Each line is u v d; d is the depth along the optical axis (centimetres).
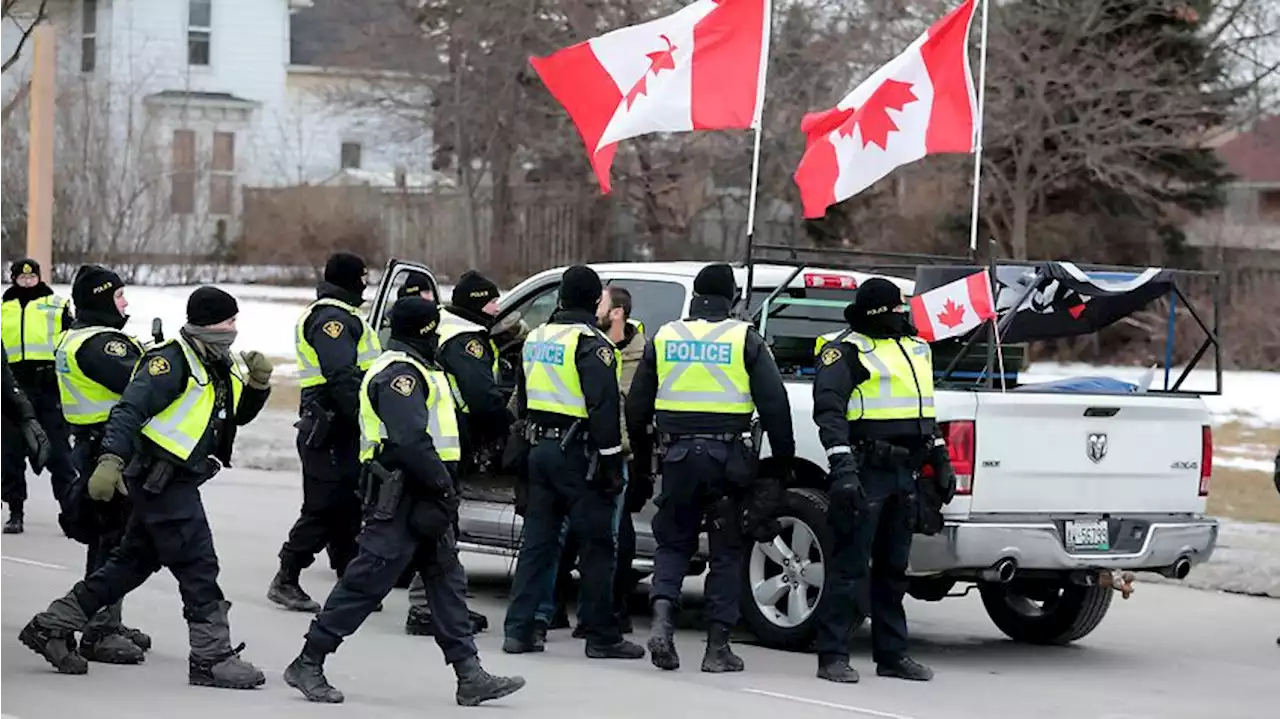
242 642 1925
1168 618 2686
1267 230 7831
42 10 5062
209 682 1844
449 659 1802
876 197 7456
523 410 2119
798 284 2419
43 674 1891
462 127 8044
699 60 2445
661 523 2059
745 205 7644
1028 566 2105
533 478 2089
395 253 9112
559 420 2052
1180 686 2106
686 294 2416
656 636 2045
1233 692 2073
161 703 1753
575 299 2061
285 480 4166
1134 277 2239
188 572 1822
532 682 1953
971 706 1909
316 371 2294
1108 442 2184
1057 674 2167
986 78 7012
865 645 2345
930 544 2072
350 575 1775
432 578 1797
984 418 2084
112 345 1925
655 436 2117
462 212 8912
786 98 7012
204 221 9788
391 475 1752
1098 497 2178
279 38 10931
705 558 2364
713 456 1988
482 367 2217
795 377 2294
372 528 1767
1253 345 7275
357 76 9300
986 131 6975
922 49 2438
